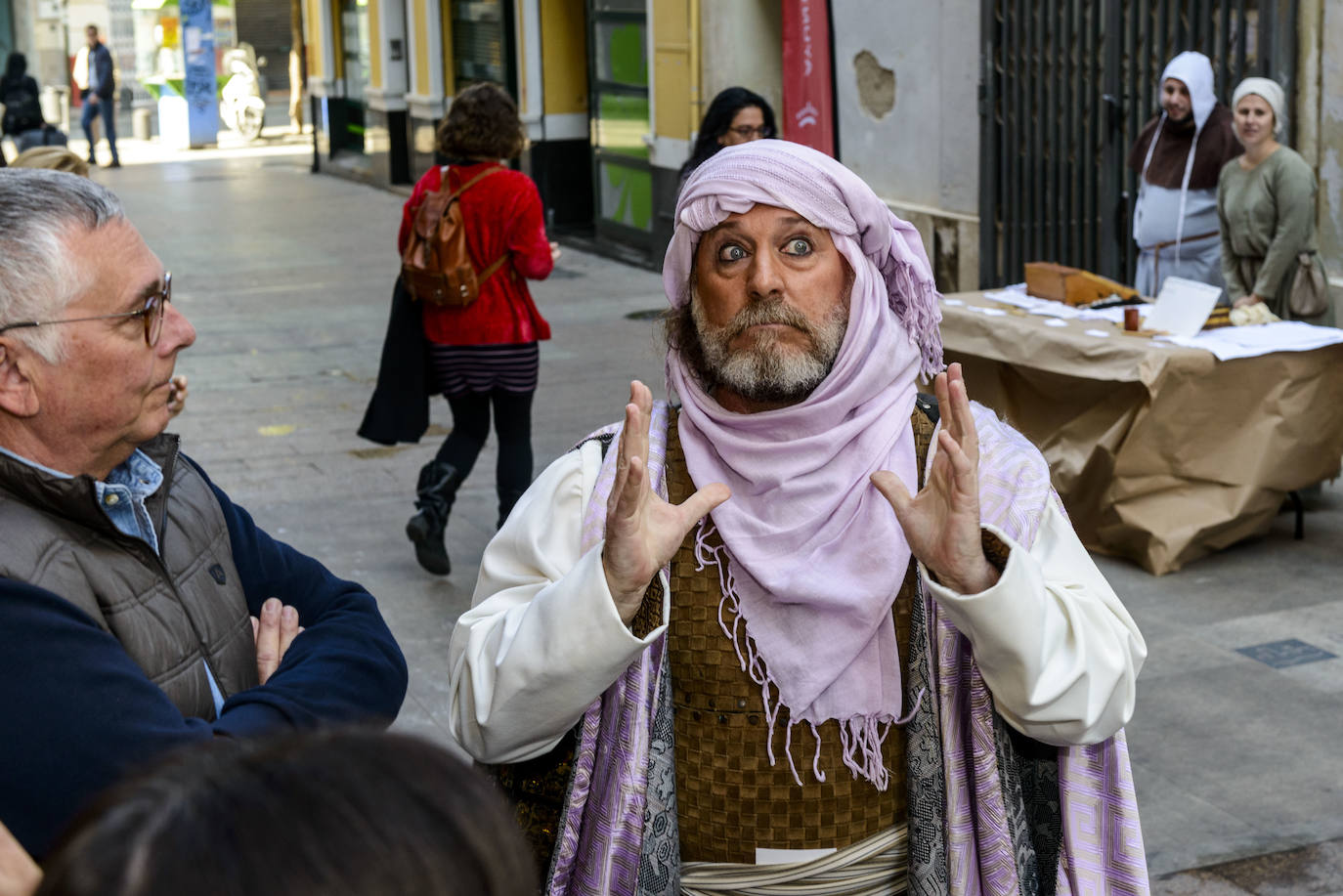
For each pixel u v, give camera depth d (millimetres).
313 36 21359
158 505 1721
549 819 1931
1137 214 6680
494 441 7375
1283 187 5793
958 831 1813
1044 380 5582
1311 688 4359
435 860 661
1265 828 3590
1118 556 5496
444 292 5074
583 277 12453
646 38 12453
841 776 1871
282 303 11594
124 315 1587
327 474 6902
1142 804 3730
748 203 1914
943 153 9641
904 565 1858
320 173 21625
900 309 2031
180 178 21203
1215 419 5285
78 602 1543
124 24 30516
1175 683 4434
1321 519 5852
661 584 1773
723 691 1887
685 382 2018
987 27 8773
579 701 1732
